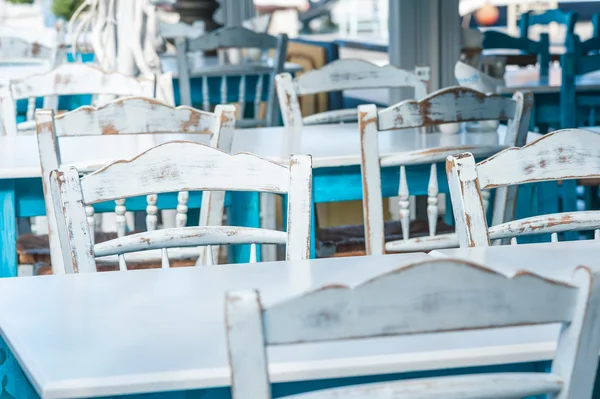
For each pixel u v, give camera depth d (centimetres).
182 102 598
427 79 404
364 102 781
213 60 770
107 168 215
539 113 576
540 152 226
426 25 547
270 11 1203
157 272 193
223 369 136
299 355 141
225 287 181
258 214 317
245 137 367
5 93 397
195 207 317
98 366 139
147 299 174
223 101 614
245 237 228
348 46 1009
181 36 761
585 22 1064
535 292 125
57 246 281
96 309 168
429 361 140
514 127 317
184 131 294
